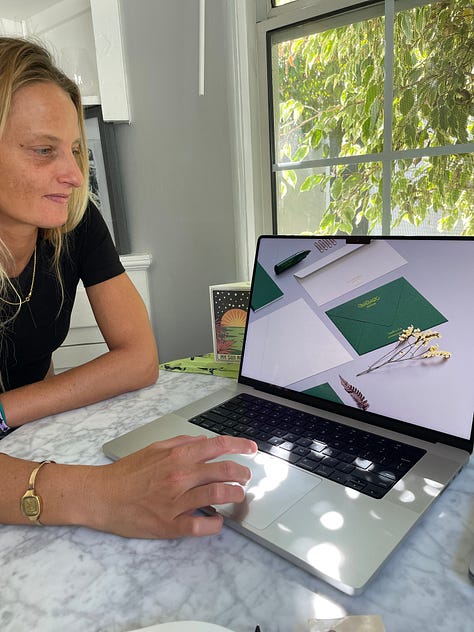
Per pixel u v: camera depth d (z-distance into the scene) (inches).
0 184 27.3
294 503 19.4
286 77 43.6
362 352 26.7
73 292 39.4
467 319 23.1
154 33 49.8
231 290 36.6
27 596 16.4
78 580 17.0
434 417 23.4
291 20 40.8
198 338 57.1
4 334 35.3
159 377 36.0
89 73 56.4
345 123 40.5
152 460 20.5
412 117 36.0
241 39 43.1
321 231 44.6
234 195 47.5
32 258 35.3
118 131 57.9
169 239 56.4
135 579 16.9
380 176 39.0
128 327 35.6
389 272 26.5
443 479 20.6
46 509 19.8
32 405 29.5
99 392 31.6
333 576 15.7
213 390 33.1
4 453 24.0
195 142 49.9
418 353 24.5
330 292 28.8
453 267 24.1
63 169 28.0
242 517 18.7
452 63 32.9
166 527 18.3
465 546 17.6
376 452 22.8
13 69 25.5
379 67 36.9
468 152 33.3
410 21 34.3
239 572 16.9
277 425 26.2
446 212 35.5
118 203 59.7
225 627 14.2
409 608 15.0
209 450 20.4
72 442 26.7
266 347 31.5
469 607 15.0
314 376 28.6
